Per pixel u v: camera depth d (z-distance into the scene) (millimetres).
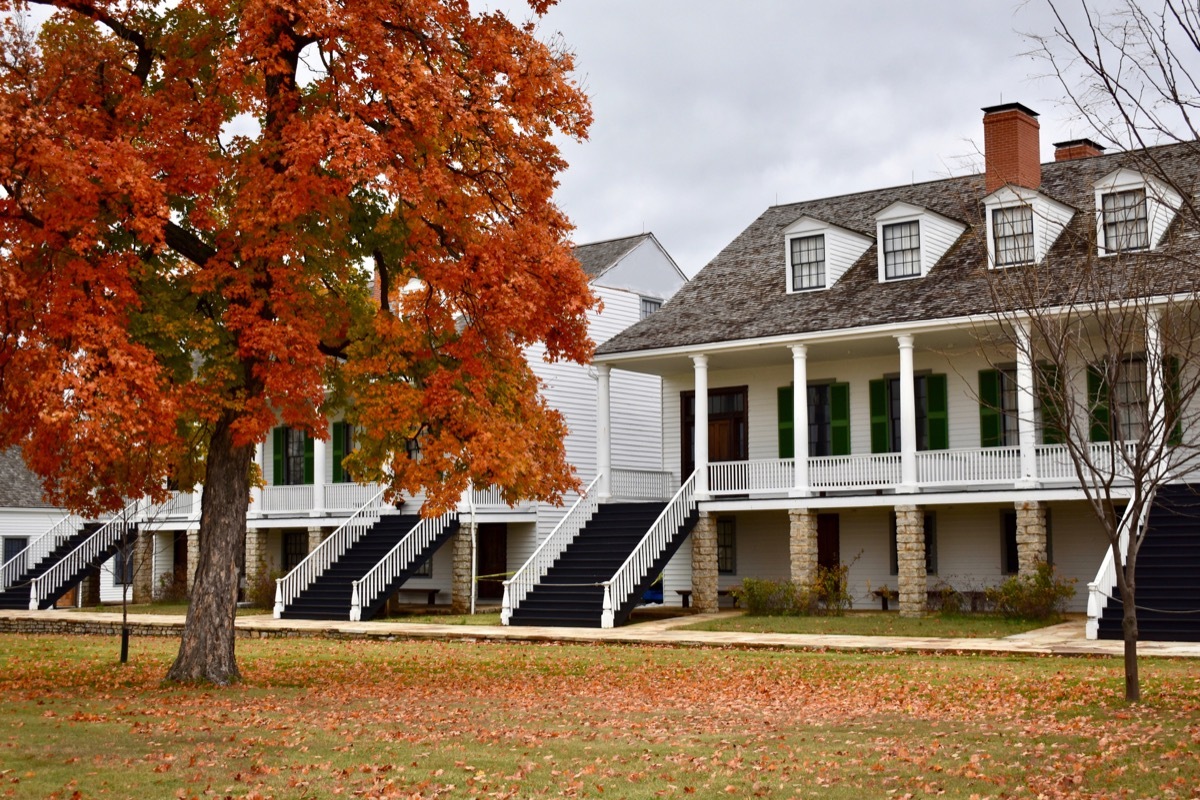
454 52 17453
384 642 26156
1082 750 11047
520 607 28828
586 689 17203
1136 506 13914
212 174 15922
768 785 9930
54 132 14812
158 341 16391
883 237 30297
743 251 35188
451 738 12312
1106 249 16016
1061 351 13859
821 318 29234
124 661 21812
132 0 17250
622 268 40844
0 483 46531
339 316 18281
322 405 19719
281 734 12539
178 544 42594
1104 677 16266
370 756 11242
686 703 15484
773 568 32719
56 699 15984
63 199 14906
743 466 30812
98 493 18672
